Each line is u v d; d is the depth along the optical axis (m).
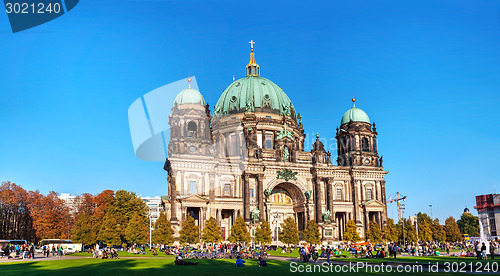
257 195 125.62
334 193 135.50
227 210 125.62
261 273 45.69
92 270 47.31
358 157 139.75
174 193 117.38
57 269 50.12
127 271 45.84
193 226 107.75
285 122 144.12
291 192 137.00
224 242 119.31
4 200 124.81
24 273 45.66
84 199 153.75
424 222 143.62
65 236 145.12
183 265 54.69
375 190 138.25
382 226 134.62
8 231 126.56
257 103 145.12
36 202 136.50
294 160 133.12
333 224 128.88
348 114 145.75
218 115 144.50
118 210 125.19
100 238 103.69
